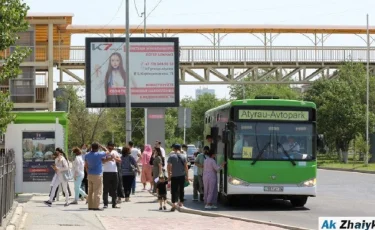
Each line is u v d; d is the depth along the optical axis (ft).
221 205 88.63
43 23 164.25
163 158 101.14
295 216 74.69
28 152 98.84
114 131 252.62
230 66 182.09
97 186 80.33
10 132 98.48
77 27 175.42
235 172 82.28
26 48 75.31
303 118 83.66
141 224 64.95
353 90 239.30
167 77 133.80
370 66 239.30
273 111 83.41
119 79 133.90
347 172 184.96
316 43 188.85
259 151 82.53
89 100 133.59
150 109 133.80
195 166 95.04
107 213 75.87
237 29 180.55
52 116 101.55
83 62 174.09
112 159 82.99
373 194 109.29
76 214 73.05
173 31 181.27
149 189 117.91
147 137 133.59
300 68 187.62
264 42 183.83
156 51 133.59
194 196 95.81
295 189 82.33
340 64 200.75
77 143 221.05
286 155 82.74
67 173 86.79
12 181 73.61
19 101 165.27
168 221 67.87
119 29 178.09
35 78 165.89
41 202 91.20
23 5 73.15
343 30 190.29
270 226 63.57
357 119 235.40
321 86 242.78
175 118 361.92
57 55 171.83
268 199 95.04
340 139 240.73
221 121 90.99
